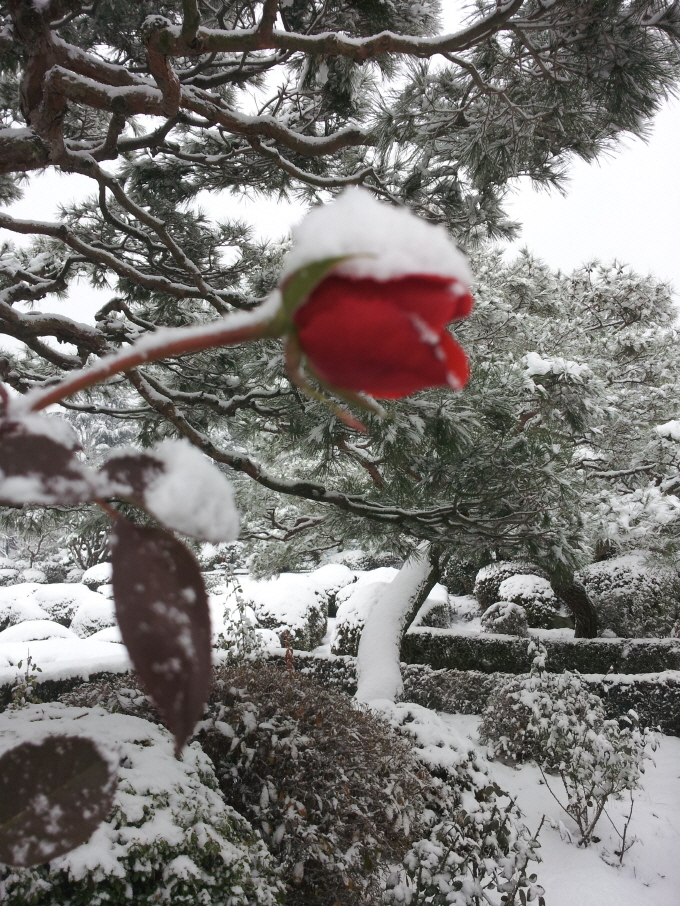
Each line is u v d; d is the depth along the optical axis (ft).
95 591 40.68
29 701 11.35
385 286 0.59
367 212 0.60
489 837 10.47
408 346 0.58
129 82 6.92
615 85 9.70
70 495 0.58
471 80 10.83
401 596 24.77
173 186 13.14
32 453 0.59
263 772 9.64
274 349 11.30
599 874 12.69
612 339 27.61
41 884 5.21
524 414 14.12
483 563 18.51
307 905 8.91
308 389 0.64
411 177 12.10
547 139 11.55
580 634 28.02
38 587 40.22
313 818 9.53
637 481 22.57
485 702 23.30
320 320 0.59
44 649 26.89
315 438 11.07
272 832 9.11
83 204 14.08
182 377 13.17
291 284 0.57
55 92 6.69
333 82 10.68
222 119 8.04
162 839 5.88
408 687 24.40
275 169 13.15
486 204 12.95
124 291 14.56
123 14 10.24
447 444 10.57
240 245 14.43
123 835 5.80
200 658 0.59
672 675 22.25
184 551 0.64
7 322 8.71
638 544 21.71
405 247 0.59
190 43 6.09
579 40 9.32
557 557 13.16
